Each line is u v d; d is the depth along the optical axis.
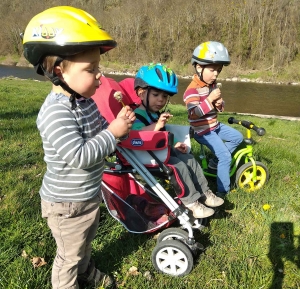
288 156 5.16
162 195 2.61
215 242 3.04
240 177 3.98
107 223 3.22
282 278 2.68
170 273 2.66
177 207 2.60
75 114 1.88
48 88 15.71
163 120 2.70
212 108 3.53
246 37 47.41
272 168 4.60
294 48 45.16
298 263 2.84
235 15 49.41
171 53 52.28
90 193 2.06
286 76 41.19
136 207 3.03
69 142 1.80
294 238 3.16
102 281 2.54
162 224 2.89
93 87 1.87
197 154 5.04
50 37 1.71
